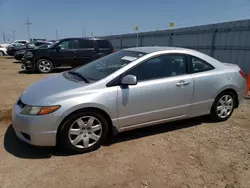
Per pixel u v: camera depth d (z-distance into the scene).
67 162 2.93
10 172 2.70
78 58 11.48
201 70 3.95
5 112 4.73
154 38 17.69
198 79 3.83
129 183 2.55
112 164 2.90
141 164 2.91
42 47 11.92
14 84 8.02
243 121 4.41
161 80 3.51
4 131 3.79
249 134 3.82
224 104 4.29
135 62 3.39
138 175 2.69
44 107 2.88
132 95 3.28
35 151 3.18
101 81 3.17
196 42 13.31
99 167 2.83
